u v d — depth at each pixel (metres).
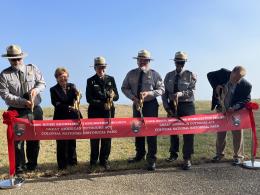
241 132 8.02
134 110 8.05
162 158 8.60
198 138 10.50
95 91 7.66
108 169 7.73
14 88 7.28
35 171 7.64
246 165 7.80
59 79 7.54
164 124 7.72
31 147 7.60
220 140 8.25
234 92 8.01
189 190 6.57
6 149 9.59
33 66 7.52
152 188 6.70
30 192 6.60
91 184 6.94
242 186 6.71
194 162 8.20
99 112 7.71
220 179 7.10
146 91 7.83
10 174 6.92
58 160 7.70
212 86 8.27
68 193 6.52
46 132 7.34
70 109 7.57
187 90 7.97
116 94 7.82
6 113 6.95
